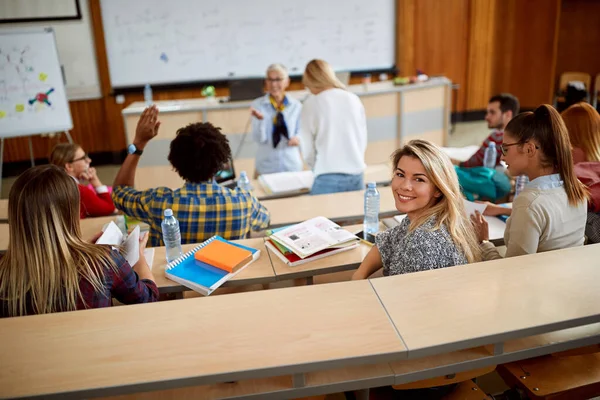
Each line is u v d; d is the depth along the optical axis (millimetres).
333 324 1322
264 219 2340
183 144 2061
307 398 1539
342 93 3018
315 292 1472
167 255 2014
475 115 7406
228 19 6160
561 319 1313
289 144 3959
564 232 1785
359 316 1351
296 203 2820
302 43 6457
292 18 6328
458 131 7000
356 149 3078
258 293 1476
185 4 5996
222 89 6355
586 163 2283
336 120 2996
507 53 7160
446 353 1410
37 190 1418
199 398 1312
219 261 1905
